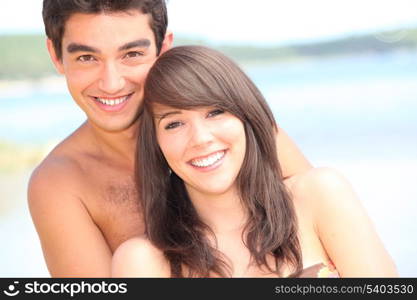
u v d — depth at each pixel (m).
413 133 6.38
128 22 1.34
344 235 1.25
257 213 1.25
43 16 1.40
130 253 1.24
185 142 1.21
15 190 4.99
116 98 1.37
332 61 17.11
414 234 2.97
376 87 10.88
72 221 1.41
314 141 6.47
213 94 1.20
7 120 9.45
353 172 4.67
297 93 11.00
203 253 1.23
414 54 16.89
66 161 1.45
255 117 1.24
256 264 1.23
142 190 1.28
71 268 1.40
